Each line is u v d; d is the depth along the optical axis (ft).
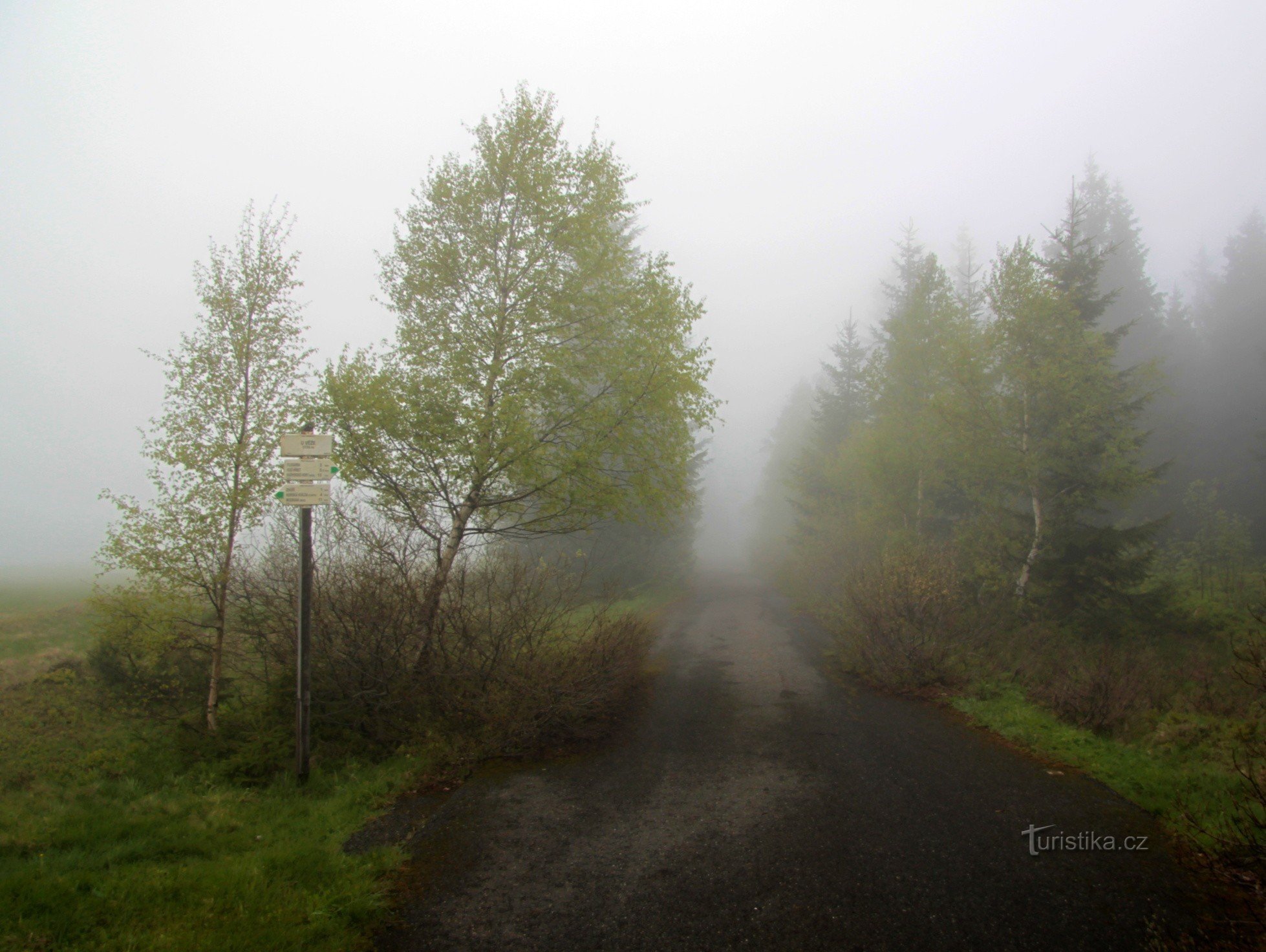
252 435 26.37
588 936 11.28
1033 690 26.55
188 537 24.64
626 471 29.78
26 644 45.11
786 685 31.42
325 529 25.77
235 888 12.70
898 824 15.66
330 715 22.35
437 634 24.26
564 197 29.91
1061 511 40.06
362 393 24.59
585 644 26.14
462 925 11.75
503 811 17.25
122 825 16.29
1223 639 33.63
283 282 27.55
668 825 16.08
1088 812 16.15
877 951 10.66
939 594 30.91
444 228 29.76
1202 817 15.03
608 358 29.58
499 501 28.37
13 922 11.00
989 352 42.78
